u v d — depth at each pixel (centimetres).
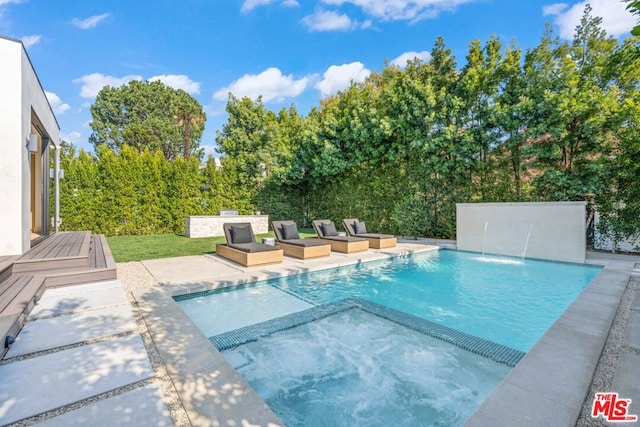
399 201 1203
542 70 873
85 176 1159
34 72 636
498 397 219
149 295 452
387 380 290
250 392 226
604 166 784
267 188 1612
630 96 788
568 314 383
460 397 266
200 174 1418
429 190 1131
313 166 1457
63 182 1123
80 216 1150
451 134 1009
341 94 1867
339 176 1443
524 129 904
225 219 1276
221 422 194
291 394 272
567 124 846
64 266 503
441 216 1116
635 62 762
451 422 237
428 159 1095
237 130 1631
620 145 768
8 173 507
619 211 792
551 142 860
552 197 885
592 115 795
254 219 1365
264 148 1639
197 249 902
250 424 193
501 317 432
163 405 210
